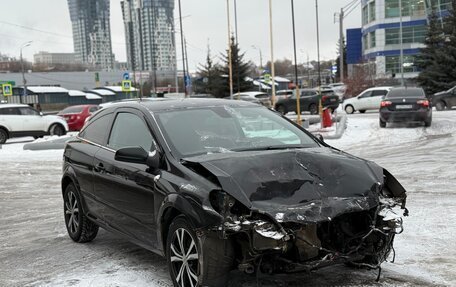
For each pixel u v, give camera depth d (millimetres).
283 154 4629
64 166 6773
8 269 5625
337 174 4453
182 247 4352
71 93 78312
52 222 7891
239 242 4031
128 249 6141
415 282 4605
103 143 6055
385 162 12211
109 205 5625
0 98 61219
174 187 4406
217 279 4051
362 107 33125
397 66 73312
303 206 4027
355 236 4305
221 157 4574
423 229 6234
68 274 5316
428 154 13125
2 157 17234
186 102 5855
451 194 8188
